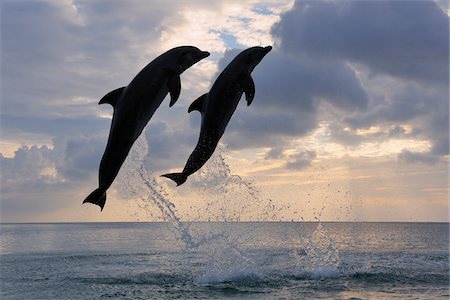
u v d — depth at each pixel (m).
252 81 8.90
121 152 8.21
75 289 12.47
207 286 12.76
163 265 17.31
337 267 15.79
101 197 8.09
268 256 18.28
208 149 8.95
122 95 8.45
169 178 8.91
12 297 11.63
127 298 11.36
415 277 14.24
